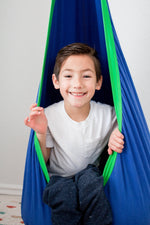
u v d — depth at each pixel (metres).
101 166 1.12
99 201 0.81
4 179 1.57
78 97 0.97
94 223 0.82
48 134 1.06
